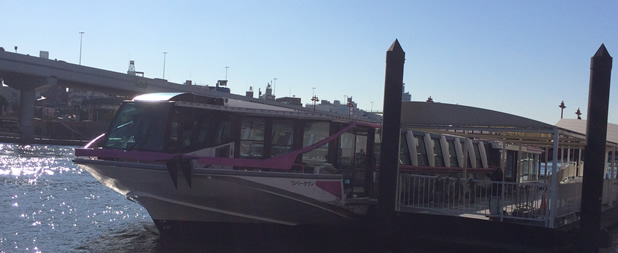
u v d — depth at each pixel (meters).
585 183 13.07
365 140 15.75
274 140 13.92
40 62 73.38
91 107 126.94
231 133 13.44
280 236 15.14
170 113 12.78
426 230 14.60
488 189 22.47
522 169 24.92
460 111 14.52
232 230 14.70
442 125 14.73
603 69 12.84
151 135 12.88
